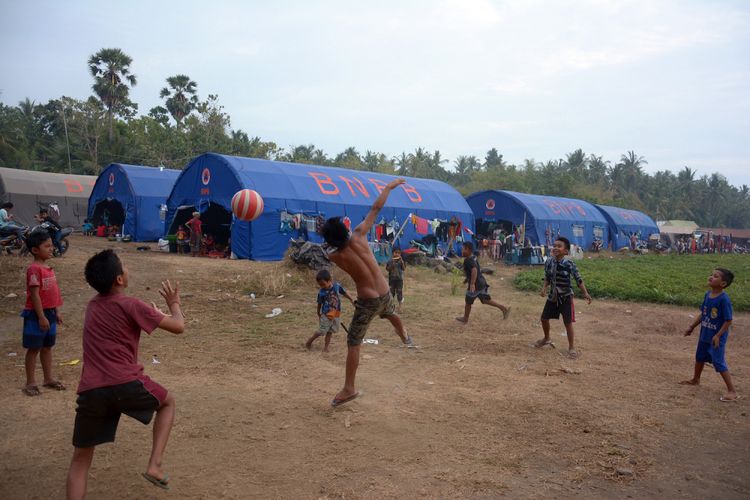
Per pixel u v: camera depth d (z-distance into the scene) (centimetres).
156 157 5944
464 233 3066
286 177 2330
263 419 579
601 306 1578
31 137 6588
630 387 745
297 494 424
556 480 462
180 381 703
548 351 949
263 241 2122
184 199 2422
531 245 3106
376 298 591
